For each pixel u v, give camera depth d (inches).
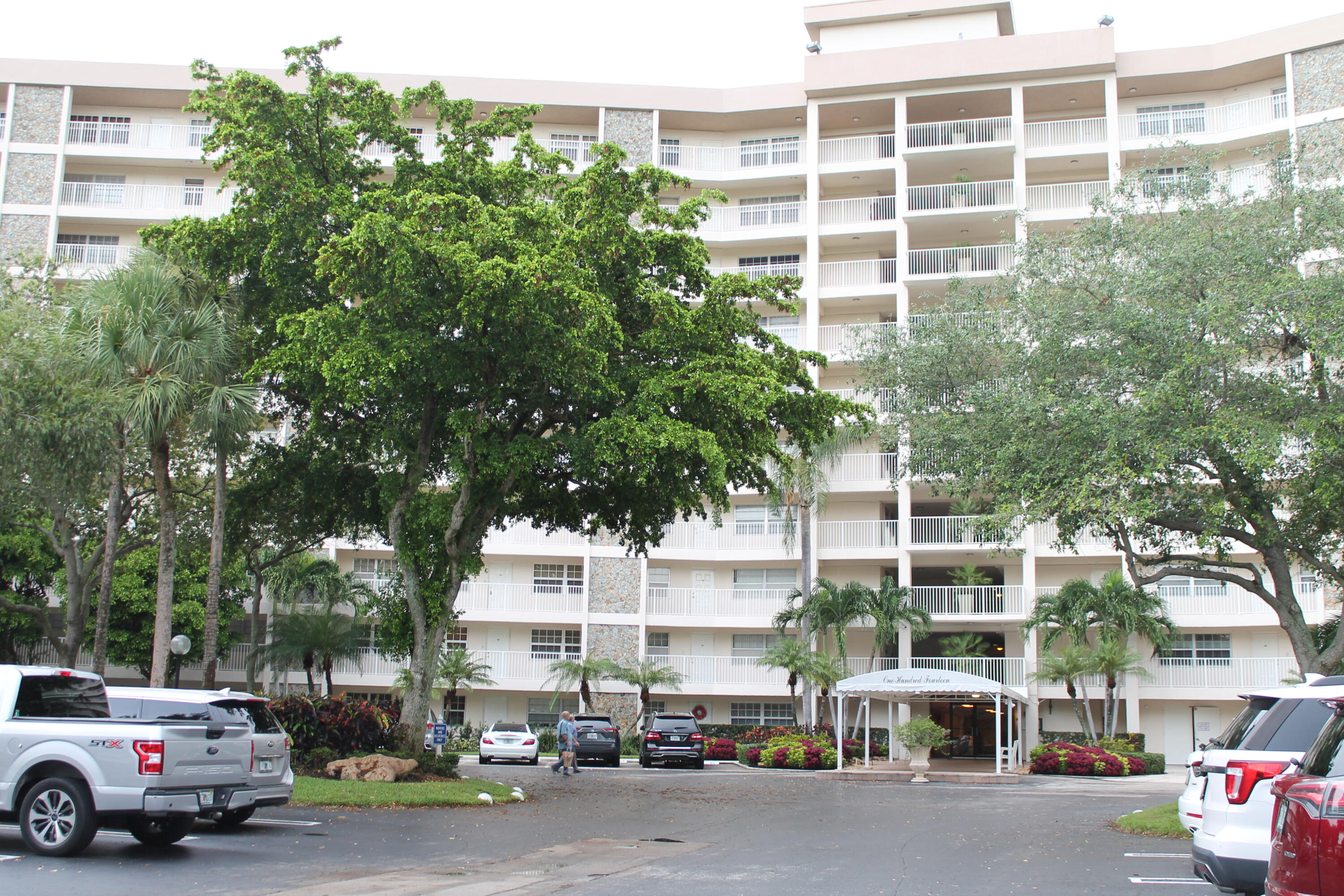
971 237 1707.7
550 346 716.7
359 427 880.3
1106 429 631.8
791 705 1678.2
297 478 934.4
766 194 1798.7
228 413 813.9
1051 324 694.5
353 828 543.2
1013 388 721.0
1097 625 1475.1
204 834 502.9
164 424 783.7
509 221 716.0
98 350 767.1
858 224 1680.6
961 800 834.8
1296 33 1544.0
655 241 840.9
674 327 786.8
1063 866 453.1
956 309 861.8
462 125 869.2
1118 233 713.0
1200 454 655.1
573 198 776.9
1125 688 1478.8
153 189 1674.5
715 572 1723.7
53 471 756.0
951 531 1557.6
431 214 703.1
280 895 349.4
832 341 1670.8
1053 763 1242.6
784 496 1529.3
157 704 495.5
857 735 1521.9
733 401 736.3
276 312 845.2
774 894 368.2
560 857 463.2
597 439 737.0
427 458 833.5
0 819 435.2
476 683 1630.2
